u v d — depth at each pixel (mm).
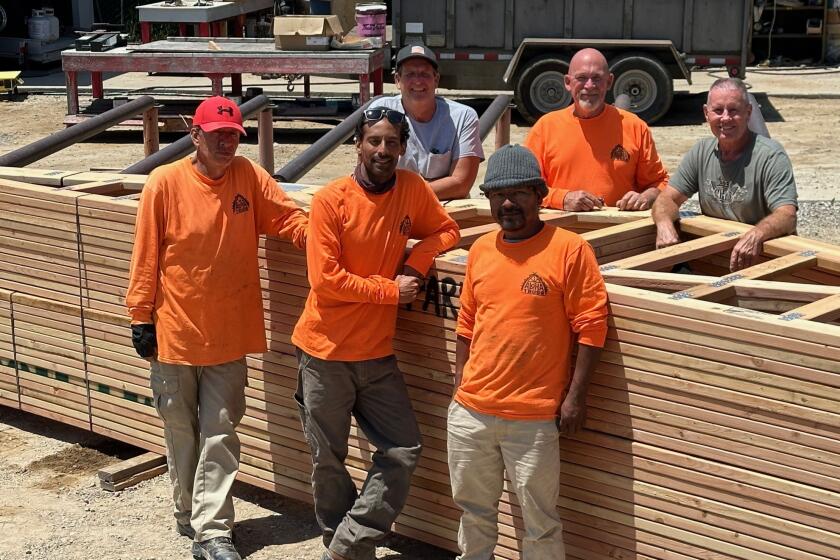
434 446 4703
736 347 3697
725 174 5090
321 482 4656
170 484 5672
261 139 8375
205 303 4695
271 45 15820
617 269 4473
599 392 4078
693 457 3869
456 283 4465
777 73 21406
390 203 4426
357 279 4332
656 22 16250
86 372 5945
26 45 22250
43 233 5879
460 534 4355
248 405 5340
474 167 5703
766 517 3723
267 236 5066
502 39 16609
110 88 19984
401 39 16781
